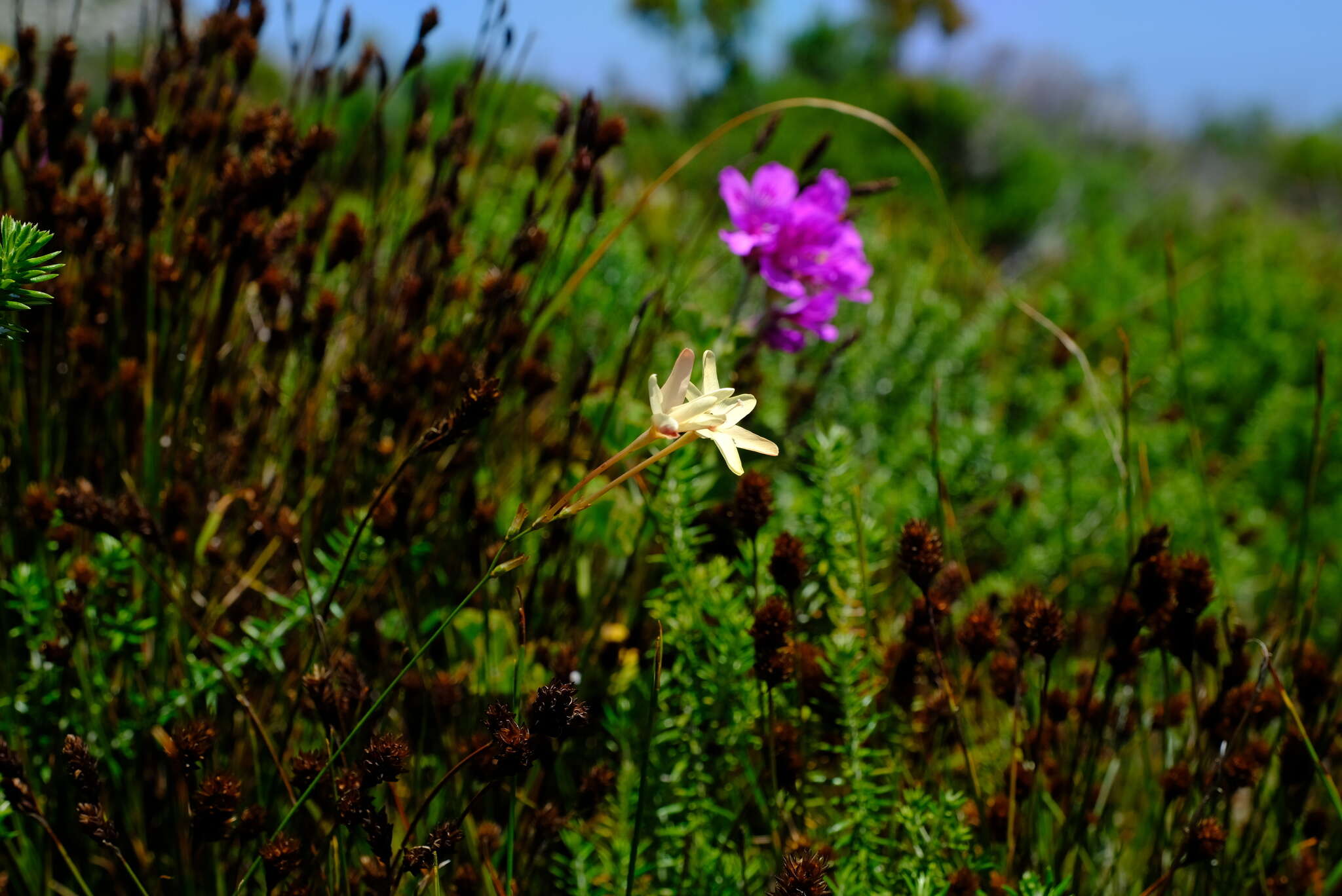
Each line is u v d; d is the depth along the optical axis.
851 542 1.02
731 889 0.93
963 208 5.06
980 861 0.94
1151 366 2.13
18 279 0.79
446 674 0.97
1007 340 2.15
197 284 1.06
